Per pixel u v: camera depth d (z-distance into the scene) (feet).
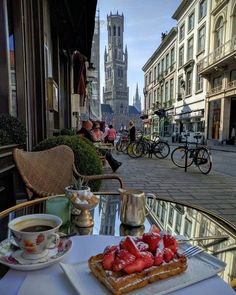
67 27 20.06
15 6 11.56
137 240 2.68
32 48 13.47
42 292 2.30
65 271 2.52
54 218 3.19
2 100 10.30
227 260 3.21
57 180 7.54
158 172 22.50
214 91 64.13
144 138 37.63
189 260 2.81
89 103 69.87
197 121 73.61
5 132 9.07
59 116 21.93
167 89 101.30
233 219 11.05
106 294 2.19
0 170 8.11
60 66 23.68
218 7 61.21
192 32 76.59
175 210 5.78
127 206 4.35
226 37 59.26
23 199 10.44
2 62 10.17
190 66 77.46
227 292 2.33
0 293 2.32
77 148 10.64
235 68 56.65
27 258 2.78
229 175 21.45
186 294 2.27
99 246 3.23
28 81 12.72
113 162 22.13
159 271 2.37
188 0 77.61
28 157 7.32
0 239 3.64
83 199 4.30
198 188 16.60
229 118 60.70
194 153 23.43
